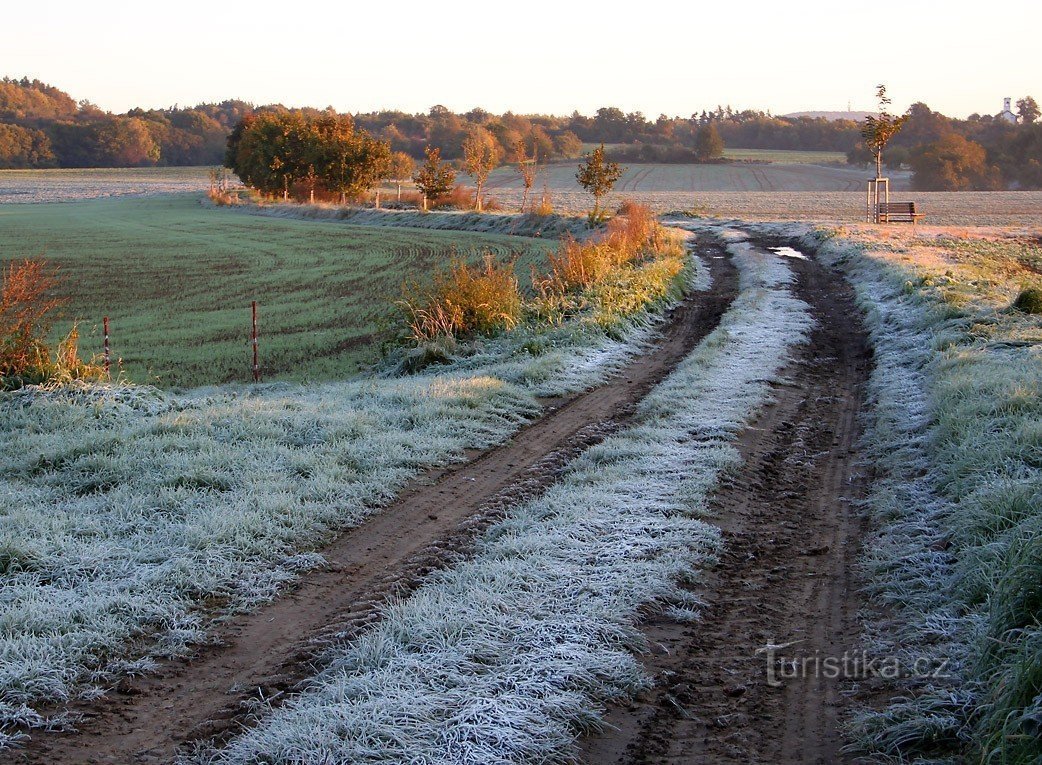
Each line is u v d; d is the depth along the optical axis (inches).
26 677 214.8
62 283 1373.0
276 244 1923.0
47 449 395.9
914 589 267.6
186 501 332.5
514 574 273.0
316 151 3093.0
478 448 434.0
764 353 660.7
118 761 191.2
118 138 6491.1
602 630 242.1
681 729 206.5
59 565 277.1
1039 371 441.7
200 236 2114.9
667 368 636.1
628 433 448.5
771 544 315.9
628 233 1236.5
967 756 185.9
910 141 6924.2
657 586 270.1
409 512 347.3
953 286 832.3
